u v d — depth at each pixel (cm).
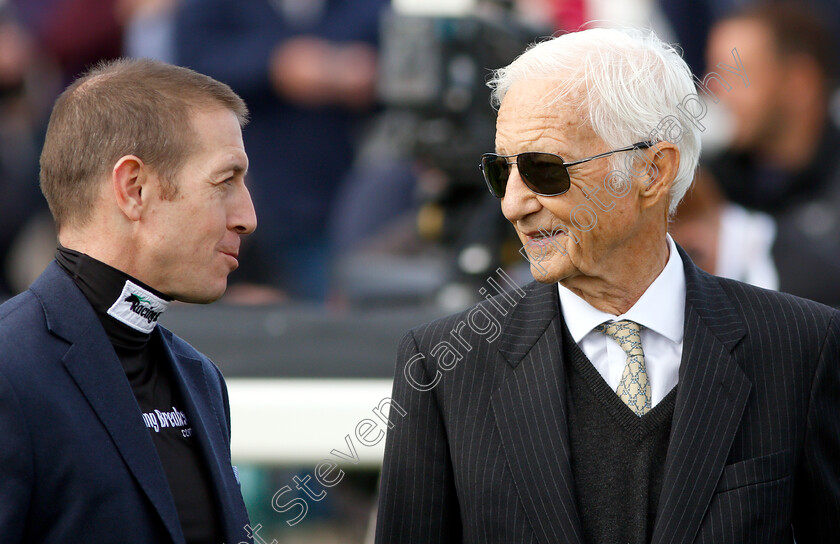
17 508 802
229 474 951
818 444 929
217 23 2111
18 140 2241
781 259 1644
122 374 875
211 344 1421
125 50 2344
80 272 885
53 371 845
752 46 1764
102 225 887
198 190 896
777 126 1747
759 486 902
